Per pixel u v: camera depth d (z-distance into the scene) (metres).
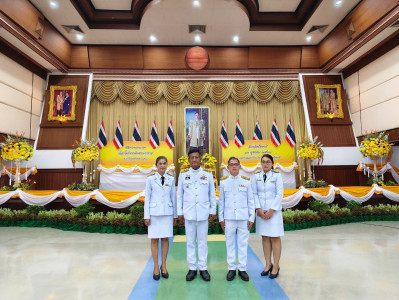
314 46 10.88
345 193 7.95
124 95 11.16
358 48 9.23
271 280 3.25
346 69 11.06
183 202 3.40
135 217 6.31
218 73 11.21
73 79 10.93
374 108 9.65
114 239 5.62
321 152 9.34
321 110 10.95
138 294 2.89
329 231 6.19
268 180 3.42
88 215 6.85
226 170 9.71
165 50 10.83
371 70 9.70
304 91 11.13
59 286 3.13
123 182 9.21
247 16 8.84
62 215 6.89
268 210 3.31
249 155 9.76
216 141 11.26
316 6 8.45
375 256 4.20
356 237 5.54
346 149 10.55
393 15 7.39
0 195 7.59
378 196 8.20
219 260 4.12
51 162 10.12
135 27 9.52
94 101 11.22
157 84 11.27
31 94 9.99
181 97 11.24
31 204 7.67
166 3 8.07
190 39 10.32
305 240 5.32
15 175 8.78
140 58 10.81
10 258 4.27
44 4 8.10
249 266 3.79
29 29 8.13
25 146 8.34
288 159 9.73
